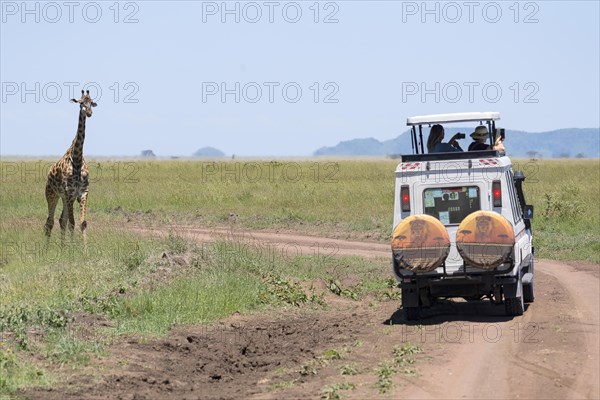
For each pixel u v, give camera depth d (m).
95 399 32.00
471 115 46.94
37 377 33.81
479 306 49.09
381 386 32.31
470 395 31.03
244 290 51.00
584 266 65.00
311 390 32.97
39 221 89.62
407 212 44.72
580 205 92.69
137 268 54.34
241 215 101.94
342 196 114.50
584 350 37.16
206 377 37.00
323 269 64.44
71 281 50.41
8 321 40.16
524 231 48.94
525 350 37.44
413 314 45.66
